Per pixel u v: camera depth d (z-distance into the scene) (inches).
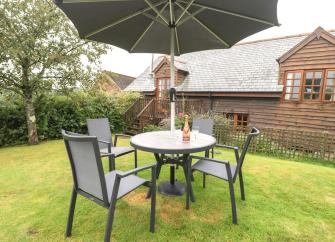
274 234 81.9
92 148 63.5
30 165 164.7
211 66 415.2
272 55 363.6
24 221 88.5
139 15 116.3
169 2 103.7
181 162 112.1
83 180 73.0
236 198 109.3
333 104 277.0
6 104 236.5
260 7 88.2
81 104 294.2
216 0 92.4
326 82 281.6
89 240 77.3
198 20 120.8
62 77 240.8
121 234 80.5
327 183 132.8
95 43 239.0
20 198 109.1
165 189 115.0
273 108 320.8
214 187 121.4
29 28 211.0
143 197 109.1
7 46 196.2
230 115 358.0
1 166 162.4
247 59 386.0
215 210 97.4
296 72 302.4
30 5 206.1
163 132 126.5
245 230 83.7
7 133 236.5
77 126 288.0
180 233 81.4
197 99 372.5
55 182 130.3
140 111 351.6
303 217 93.9
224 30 124.0
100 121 143.6
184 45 150.5
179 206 100.6
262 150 220.5
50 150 213.3
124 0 90.3
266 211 97.8
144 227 84.9
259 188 122.6
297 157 209.2
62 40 229.3
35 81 227.0
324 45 278.7
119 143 249.8
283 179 137.7
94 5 94.0
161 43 146.4
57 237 78.7
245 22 110.6
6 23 198.7
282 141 217.9
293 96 307.9
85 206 99.8
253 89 326.0
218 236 80.0
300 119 300.0
